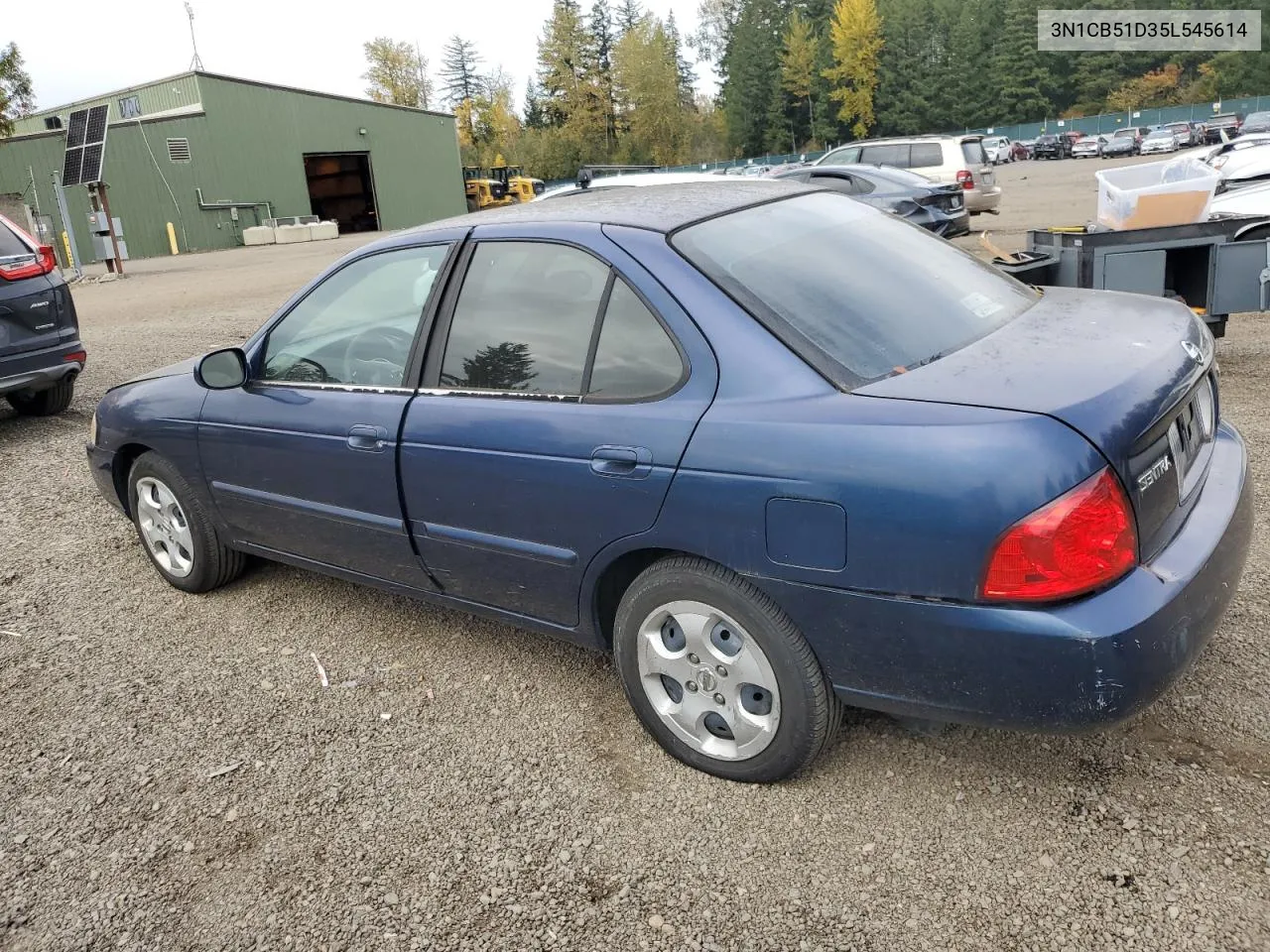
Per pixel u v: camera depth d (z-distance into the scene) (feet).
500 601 10.53
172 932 8.02
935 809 8.57
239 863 8.74
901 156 58.54
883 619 7.58
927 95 296.51
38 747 10.76
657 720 9.46
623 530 8.86
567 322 9.43
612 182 38.11
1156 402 7.57
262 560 15.52
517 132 319.27
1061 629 6.94
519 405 9.57
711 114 356.18
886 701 7.98
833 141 311.27
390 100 300.40
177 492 13.65
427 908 8.04
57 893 8.53
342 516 11.50
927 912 7.50
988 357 8.23
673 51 323.16
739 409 8.13
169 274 75.36
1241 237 20.97
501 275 10.10
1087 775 8.79
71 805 9.70
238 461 12.57
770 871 8.08
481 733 10.41
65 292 23.98
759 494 7.88
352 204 144.97
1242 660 10.29
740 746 8.90
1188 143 177.78
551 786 9.41
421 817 9.14
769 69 315.99
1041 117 302.86
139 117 114.21
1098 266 20.42
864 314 8.78
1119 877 7.63
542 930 7.72
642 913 7.78
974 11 309.42
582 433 8.98
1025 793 8.65
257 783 9.84
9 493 19.74
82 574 15.44
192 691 11.70
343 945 7.75
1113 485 7.04
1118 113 271.28
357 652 12.38
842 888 7.83
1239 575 8.32
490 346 10.02
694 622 8.80
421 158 151.43
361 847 8.81
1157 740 9.18
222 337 37.58
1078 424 7.05
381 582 11.83
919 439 7.24
